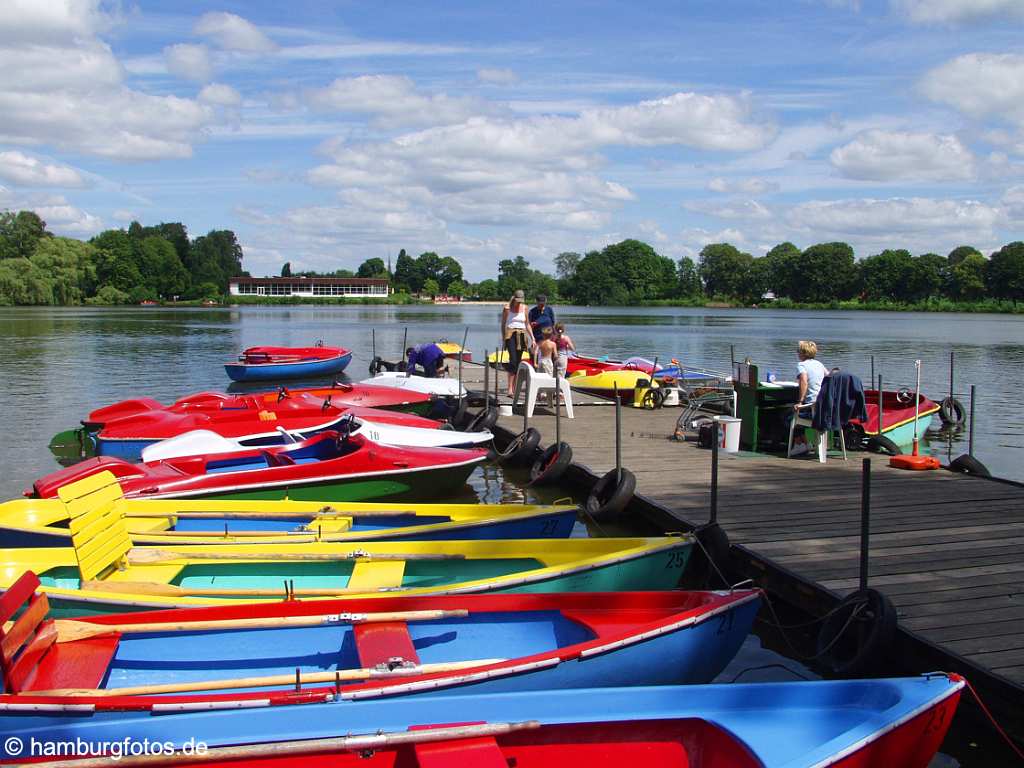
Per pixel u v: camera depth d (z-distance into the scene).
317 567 7.42
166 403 22.12
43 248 101.00
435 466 11.33
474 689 5.00
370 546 7.59
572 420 16.91
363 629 5.68
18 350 38.31
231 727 4.31
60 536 8.11
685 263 152.12
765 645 7.58
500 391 20.84
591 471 11.96
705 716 4.55
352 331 55.53
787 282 132.88
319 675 4.95
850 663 6.38
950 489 10.58
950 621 6.36
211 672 5.59
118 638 5.47
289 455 11.73
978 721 5.85
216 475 10.24
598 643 5.34
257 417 14.63
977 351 40.56
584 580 6.97
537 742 4.42
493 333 53.81
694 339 49.97
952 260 137.38
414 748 4.22
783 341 48.12
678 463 12.49
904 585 7.10
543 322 19.36
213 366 32.03
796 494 10.38
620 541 7.54
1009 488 10.63
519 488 13.23
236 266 156.00
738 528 8.86
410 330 56.69
